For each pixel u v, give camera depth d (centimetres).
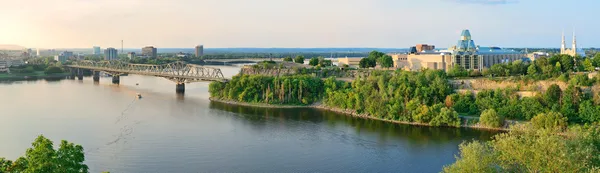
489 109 15088
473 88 18088
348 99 18412
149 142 13338
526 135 7675
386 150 12450
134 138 13825
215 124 16062
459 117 15500
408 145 12912
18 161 6444
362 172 10719
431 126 15312
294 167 11094
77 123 16125
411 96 17175
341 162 11456
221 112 18688
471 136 13812
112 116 17575
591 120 14075
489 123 14662
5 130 14900
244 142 13400
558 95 15125
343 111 18462
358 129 15100
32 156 6272
